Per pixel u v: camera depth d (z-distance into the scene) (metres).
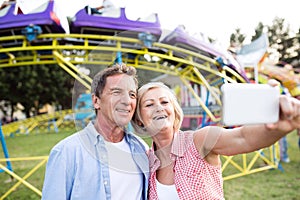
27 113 19.83
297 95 7.08
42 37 3.71
